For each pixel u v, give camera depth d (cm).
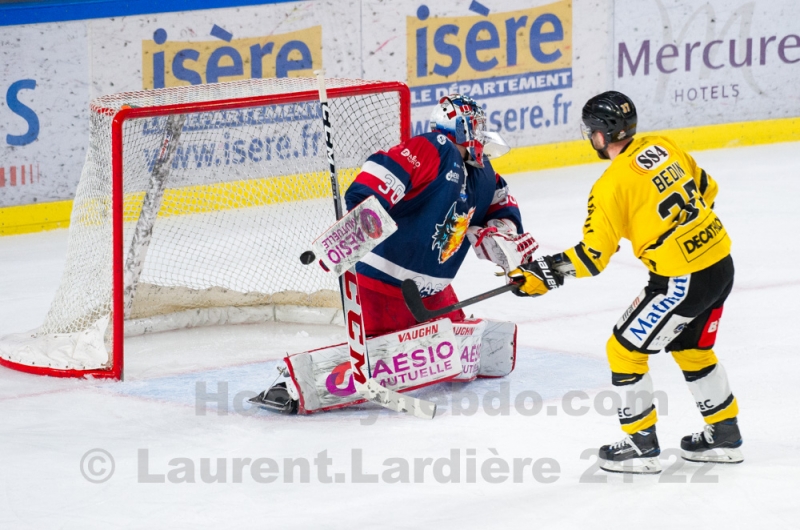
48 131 3069
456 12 3650
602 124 1357
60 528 1242
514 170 3841
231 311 2205
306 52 3438
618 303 2323
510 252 1677
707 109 4175
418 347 1680
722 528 1226
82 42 3078
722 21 4122
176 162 2594
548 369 1867
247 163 2655
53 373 1858
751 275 2505
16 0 2953
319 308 2212
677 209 1317
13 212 3047
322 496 1323
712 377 1391
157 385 1803
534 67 3825
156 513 1279
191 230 2561
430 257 1669
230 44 3312
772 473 1383
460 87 3709
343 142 2225
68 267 1998
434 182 1603
